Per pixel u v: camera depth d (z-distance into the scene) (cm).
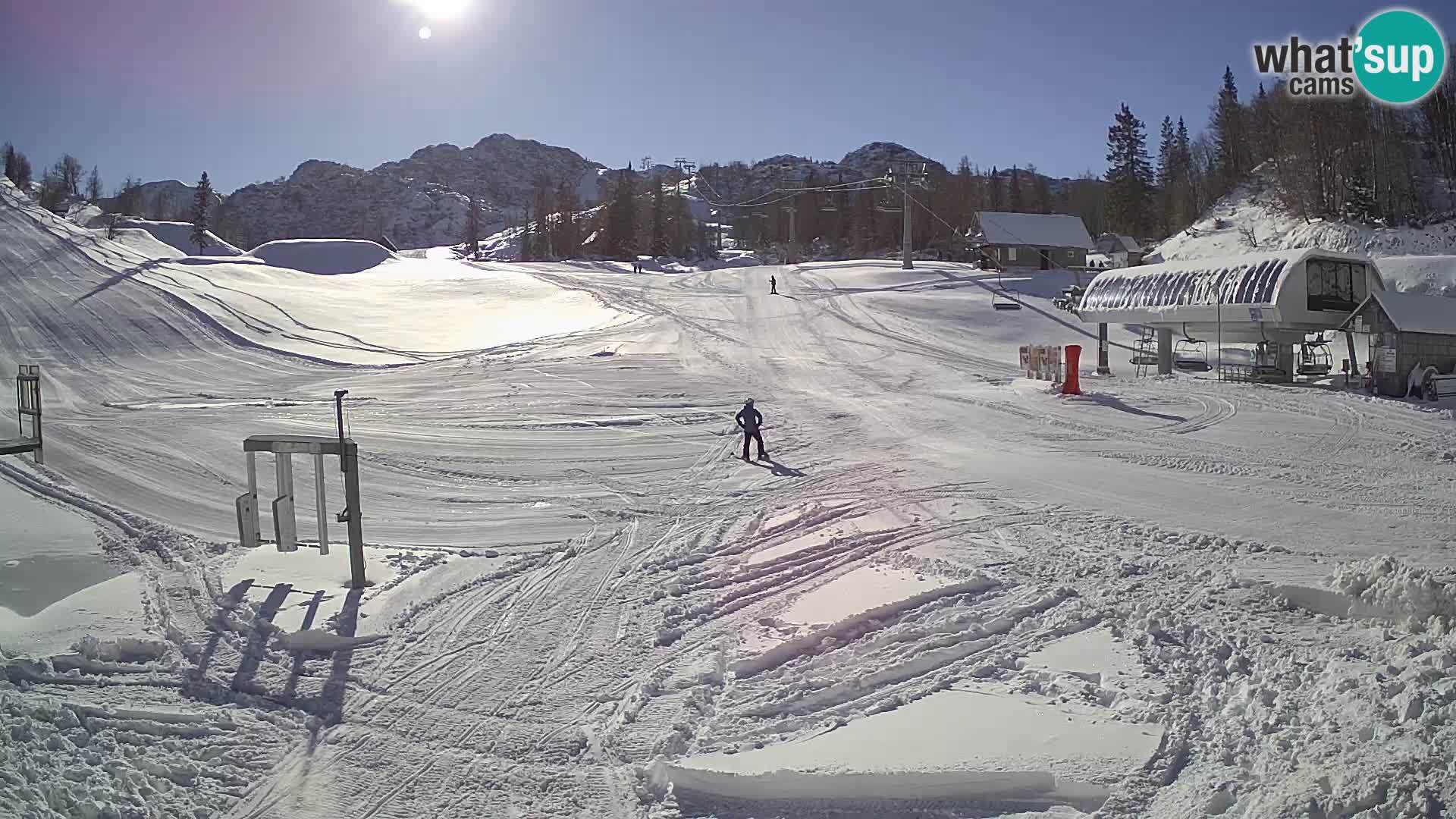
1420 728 555
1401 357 2662
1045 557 1110
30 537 1262
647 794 583
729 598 979
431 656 820
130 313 4081
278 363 3597
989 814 544
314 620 884
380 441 2177
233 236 18050
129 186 16325
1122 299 3441
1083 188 13862
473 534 1312
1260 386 2884
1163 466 1777
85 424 2380
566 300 5694
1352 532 1241
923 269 7125
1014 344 4431
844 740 629
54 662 783
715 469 1827
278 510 1091
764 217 15288
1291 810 489
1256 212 8044
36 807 541
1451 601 782
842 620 879
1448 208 6681
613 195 14738
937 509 1408
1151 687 703
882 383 3284
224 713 699
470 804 573
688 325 4838
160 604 946
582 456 1997
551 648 841
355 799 579
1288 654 760
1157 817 520
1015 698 693
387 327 4484
